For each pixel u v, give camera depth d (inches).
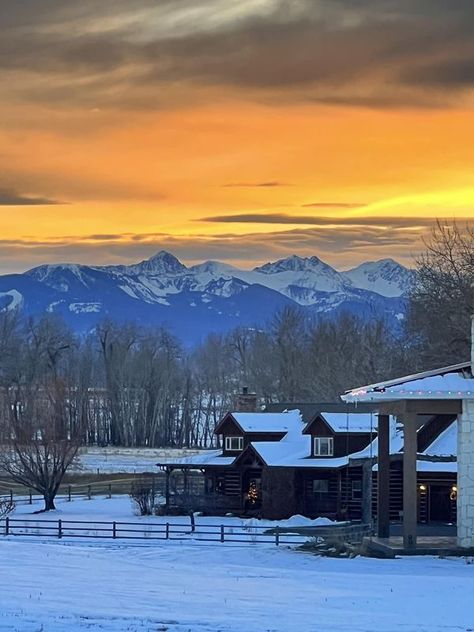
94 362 6309.1
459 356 2581.2
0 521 2081.7
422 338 2822.3
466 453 1389.0
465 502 1391.5
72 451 2706.7
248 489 2415.1
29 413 2815.0
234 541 1718.8
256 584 1128.8
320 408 2623.0
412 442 1398.9
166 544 1691.7
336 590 1085.8
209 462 2475.4
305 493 2309.3
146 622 845.2
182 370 6550.2
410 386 1379.2
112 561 1341.0
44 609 895.7
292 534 1786.4
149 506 2425.0
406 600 1020.5
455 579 1182.9
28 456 2637.8
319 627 850.8
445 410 1397.6
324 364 4003.4
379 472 1533.0
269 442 2447.1
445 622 900.0
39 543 1679.4
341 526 1993.1
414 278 2851.9
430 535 1594.5
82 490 3122.5
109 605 938.7
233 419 2581.2
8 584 1061.8
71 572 1188.5
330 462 2277.3
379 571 1270.9
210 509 2405.3
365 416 2368.4
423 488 2074.3
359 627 856.9
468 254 2682.1
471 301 2554.1
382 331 4195.4
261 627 840.9
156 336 6978.4
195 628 823.1
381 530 1525.6
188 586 1099.9
